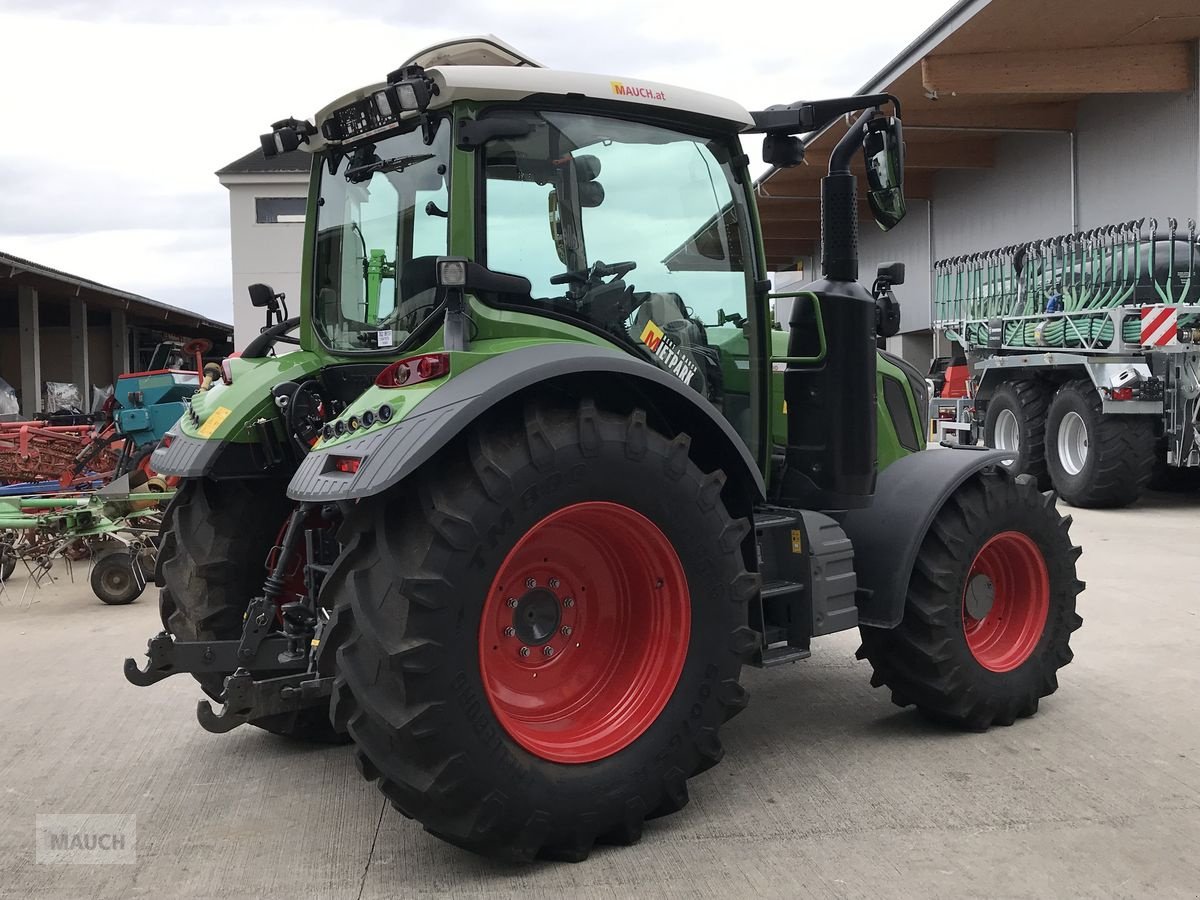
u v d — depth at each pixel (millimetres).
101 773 3547
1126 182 13164
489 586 2635
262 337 3990
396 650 2547
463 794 2596
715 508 3021
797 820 3016
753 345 3682
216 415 3637
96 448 8617
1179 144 12164
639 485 2863
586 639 3057
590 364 2797
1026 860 2723
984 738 3682
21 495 8086
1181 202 12164
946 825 2951
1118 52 11922
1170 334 8688
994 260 11828
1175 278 9062
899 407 4293
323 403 3639
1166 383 8859
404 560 2607
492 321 2971
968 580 3754
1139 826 2918
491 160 3047
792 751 3598
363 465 2605
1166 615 5324
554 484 2721
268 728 3715
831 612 3416
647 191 3377
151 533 6988
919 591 3641
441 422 2592
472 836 2631
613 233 3299
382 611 2607
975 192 17094
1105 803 3080
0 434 8617
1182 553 7031
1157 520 8641
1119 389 8773
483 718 2617
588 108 3207
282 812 3189
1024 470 10422
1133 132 12992
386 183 3346
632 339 3314
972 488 3756
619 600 3088
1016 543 3846
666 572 2977
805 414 3664
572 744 2840
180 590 3658
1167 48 11914
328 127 3412
